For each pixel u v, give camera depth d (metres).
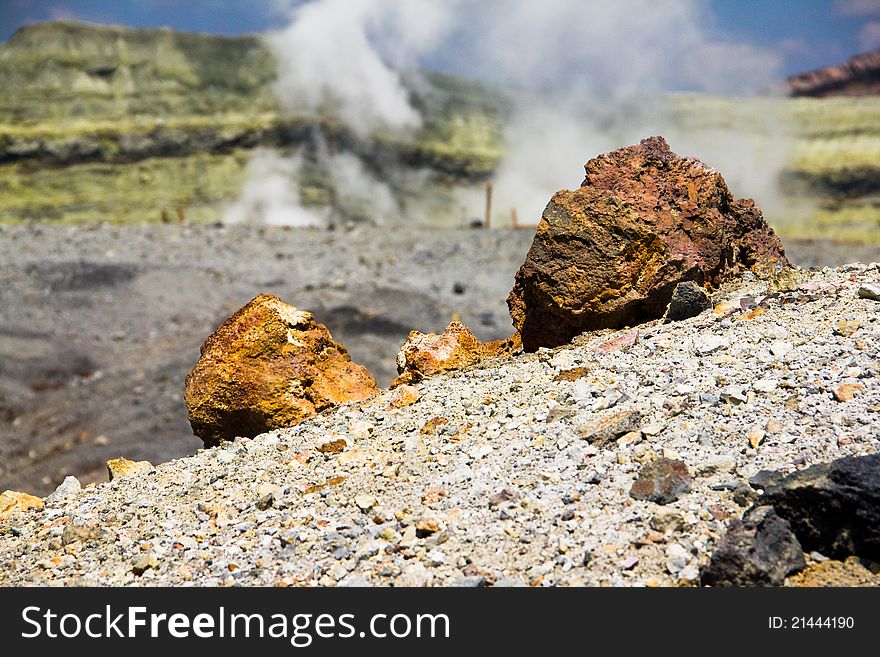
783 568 5.72
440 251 33.25
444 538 6.45
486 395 8.73
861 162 129.00
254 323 9.77
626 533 6.17
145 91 131.00
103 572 6.93
